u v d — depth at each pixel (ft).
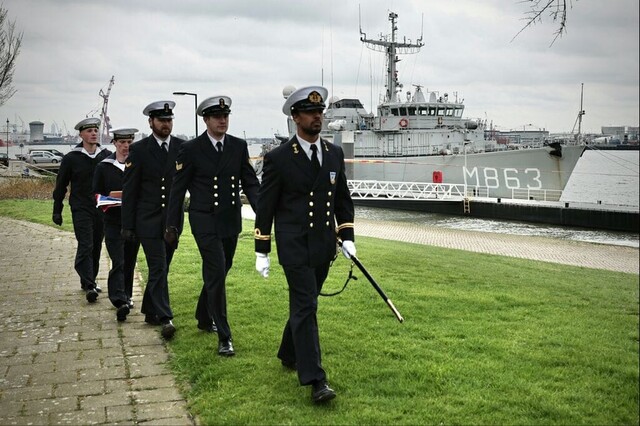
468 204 107.04
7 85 81.97
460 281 29.63
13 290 27.35
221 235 18.63
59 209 26.73
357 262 15.71
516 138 117.50
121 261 22.85
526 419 13.61
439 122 120.16
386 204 119.96
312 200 15.47
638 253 60.44
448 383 15.49
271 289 25.94
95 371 17.20
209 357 17.75
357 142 121.90
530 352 17.94
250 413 13.93
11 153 309.01
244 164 19.51
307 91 15.29
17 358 18.33
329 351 17.97
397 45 125.59
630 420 13.67
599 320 22.89
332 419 13.61
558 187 107.76
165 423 13.97
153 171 20.97
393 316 21.77
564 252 60.95
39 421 14.07
